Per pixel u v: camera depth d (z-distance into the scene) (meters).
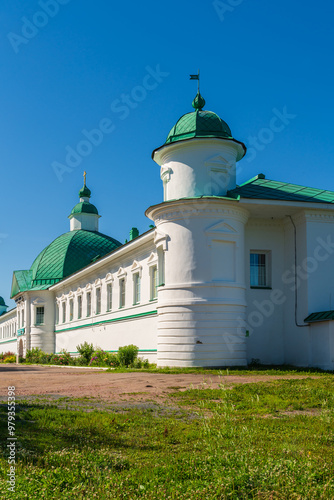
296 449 6.74
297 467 5.75
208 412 10.27
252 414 9.95
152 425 8.71
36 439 7.49
